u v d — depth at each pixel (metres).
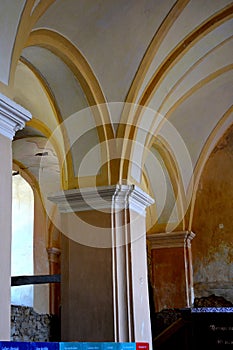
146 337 7.34
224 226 10.70
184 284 10.30
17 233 12.59
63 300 7.29
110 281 7.12
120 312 7.07
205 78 8.71
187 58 7.88
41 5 5.54
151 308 10.80
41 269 12.59
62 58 6.70
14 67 5.13
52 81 7.14
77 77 7.00
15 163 11.76
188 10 7.10
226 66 8.79
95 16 6.57
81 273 7.27
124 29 6.89
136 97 7.40
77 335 7.08
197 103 9.42
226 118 10.24
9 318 4.73
